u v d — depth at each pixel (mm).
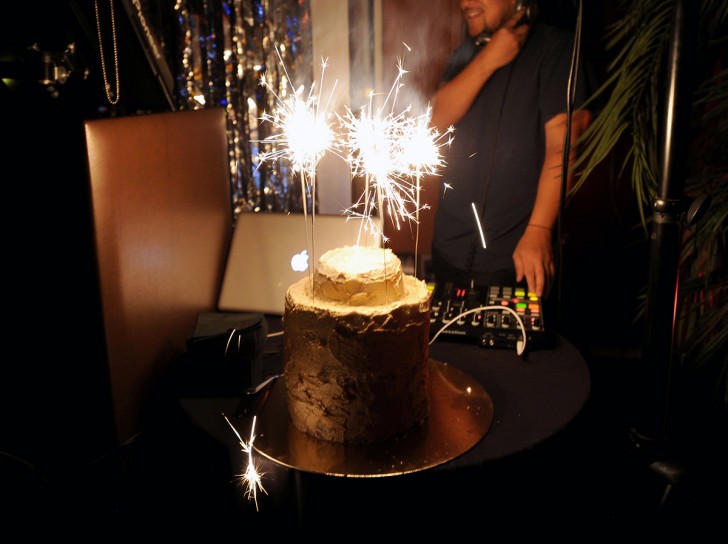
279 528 779
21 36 950
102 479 889
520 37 1221
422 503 733
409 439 774
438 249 1360
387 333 718
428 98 1307
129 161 871
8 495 849
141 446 915
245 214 1138
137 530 884
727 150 1146
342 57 1323
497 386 904
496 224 1315
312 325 729
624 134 1238
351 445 764
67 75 960
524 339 988
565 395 878
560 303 1168
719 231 1122
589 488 1110
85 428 884
